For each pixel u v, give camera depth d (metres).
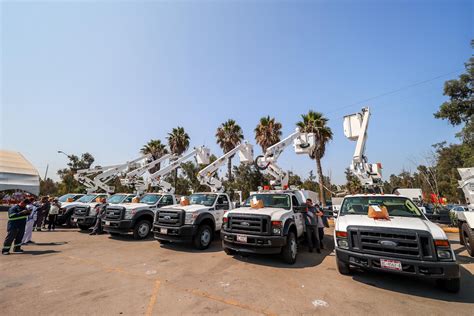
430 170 40.44
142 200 10.38
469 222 6.44
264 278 4.76
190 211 7.40
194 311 3.36
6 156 32.78
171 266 5.57
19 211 7.11
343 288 4.23
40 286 4.31
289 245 5.79
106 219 9.09
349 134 8.36
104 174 16.20
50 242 8.53
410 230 4.03
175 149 28.75
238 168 27.80
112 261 6.00
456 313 3.32
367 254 4.20
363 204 5.78
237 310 3.40
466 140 19.84
